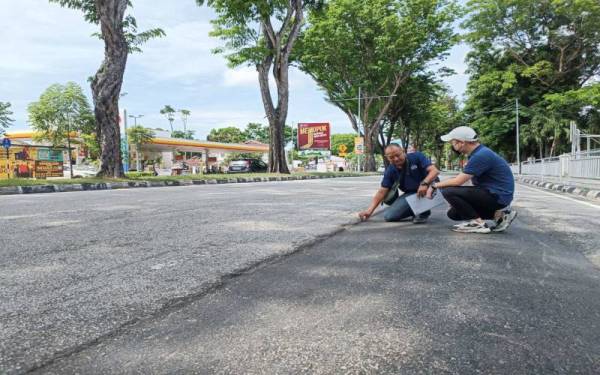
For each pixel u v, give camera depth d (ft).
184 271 7.97
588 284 7.41
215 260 8.87
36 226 13.42
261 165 94.48
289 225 13.87
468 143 13.23
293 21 70.74
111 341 4.91
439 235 12.26
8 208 19.01
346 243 10.96
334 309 5.98
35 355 4.54
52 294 6.58
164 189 34.78
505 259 9.22
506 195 12.67
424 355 4.58
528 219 16.38
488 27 104.01
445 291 6.84
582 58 101.65
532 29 102.47
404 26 94.12
